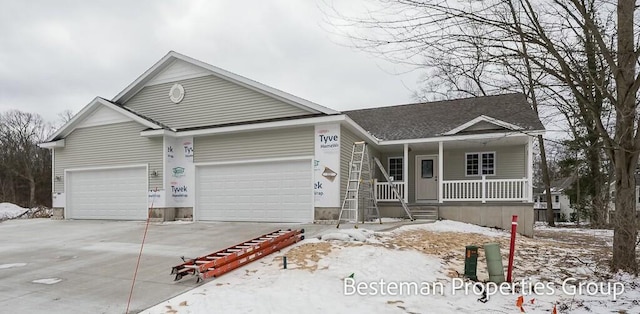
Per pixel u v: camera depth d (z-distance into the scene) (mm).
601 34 7031
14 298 5445
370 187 13453
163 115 15648
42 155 44594
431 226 11984
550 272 7457
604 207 19609
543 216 39156
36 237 11109
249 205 13398
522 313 5191
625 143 7016
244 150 13578
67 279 6414
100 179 15688
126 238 10453
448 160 16781
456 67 7148
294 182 12844
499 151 16094
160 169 14273
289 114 13500
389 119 17844
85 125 15992
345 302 5238
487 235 11344
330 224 11828
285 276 6273
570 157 24484
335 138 12352
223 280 6137
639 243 8422
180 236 10492
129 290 5742
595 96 7738
